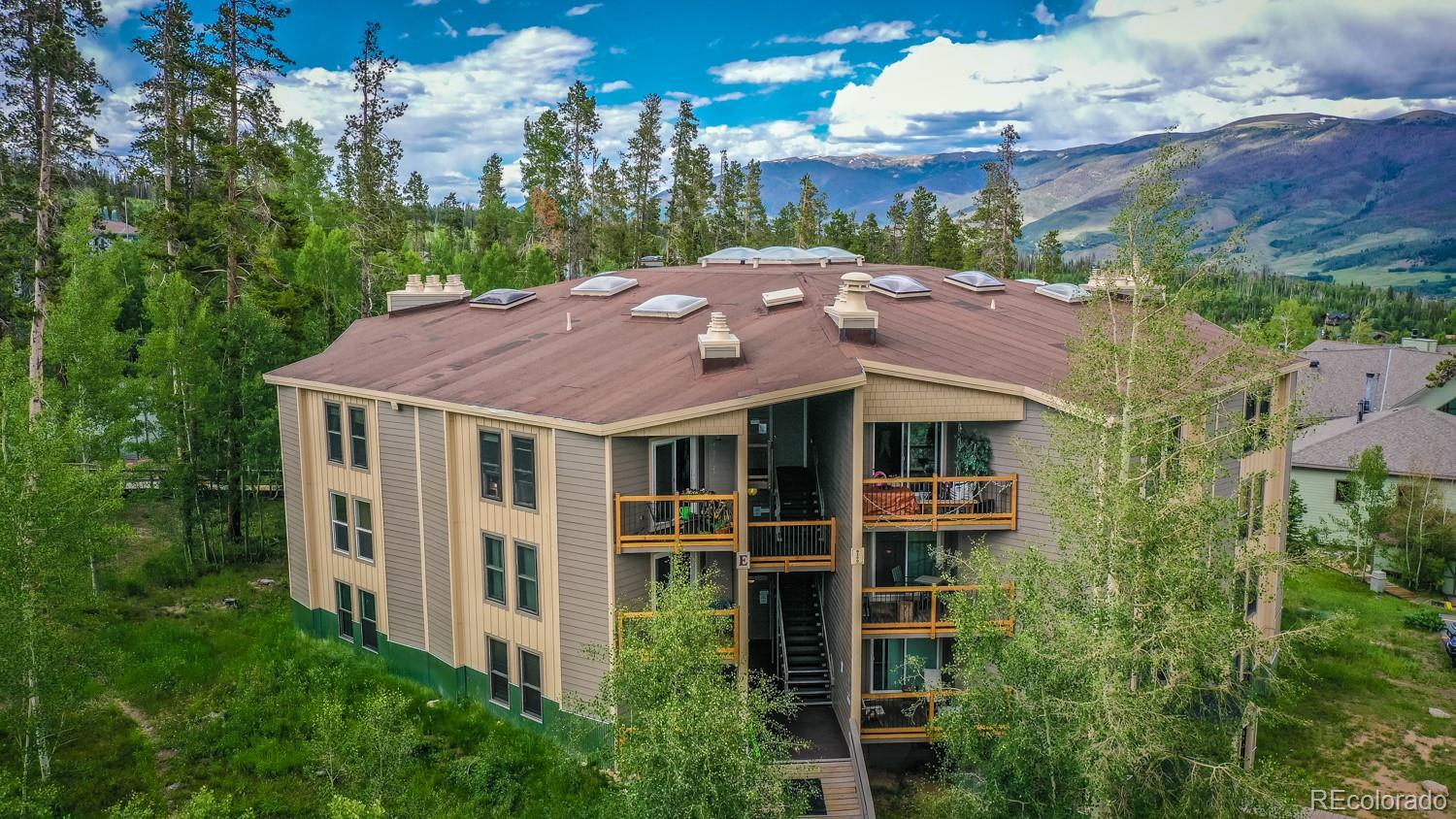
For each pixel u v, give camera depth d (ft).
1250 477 52.75
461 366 85.61
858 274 76.28
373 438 84.99
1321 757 80.74
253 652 90.43
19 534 61.98
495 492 75.10
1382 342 384.68
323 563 93.30
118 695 82.23
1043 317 96.84
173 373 116.78
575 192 252.21
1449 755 80.84
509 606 75.41
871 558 74.59
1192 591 45.88
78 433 77.46
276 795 67.82
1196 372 48.60
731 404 65.00
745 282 102.12
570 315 98.17
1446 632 105.40
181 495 113.70
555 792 67.26
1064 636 45.70
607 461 66.33
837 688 74.43
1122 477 47.88
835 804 66.18
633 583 69.10
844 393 71.05
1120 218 47.78
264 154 128.98
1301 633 46.24
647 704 49.60
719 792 45.83
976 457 73.05
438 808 65.82
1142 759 44.96
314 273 165.89
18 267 111.65
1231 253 46.68
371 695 81.05
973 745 51.13
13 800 58.85
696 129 275.18
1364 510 135.54
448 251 255.50
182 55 129.59
